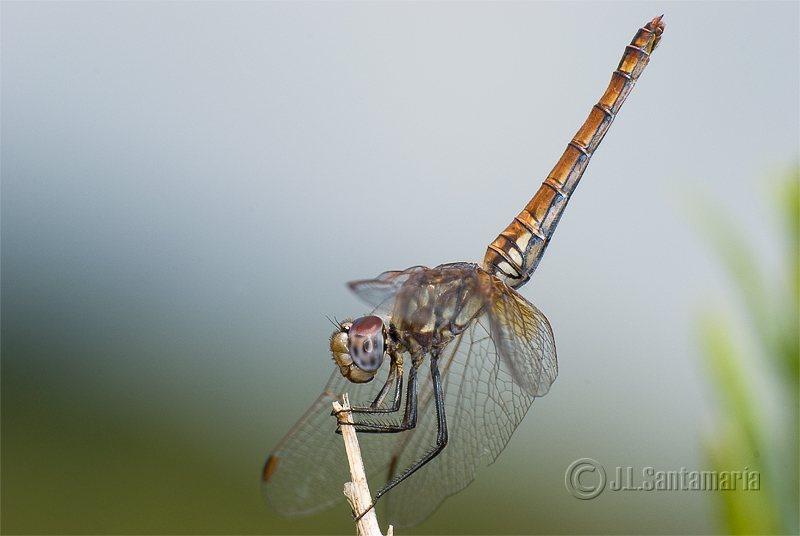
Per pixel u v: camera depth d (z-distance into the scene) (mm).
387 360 679
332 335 678
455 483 678
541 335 676
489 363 678
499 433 677
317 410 679
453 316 678
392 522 679
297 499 677
